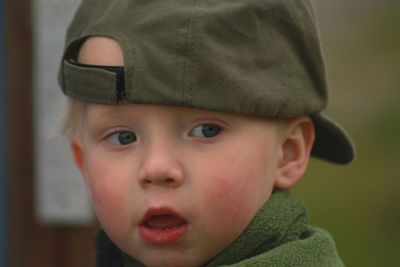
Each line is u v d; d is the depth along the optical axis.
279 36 2.92
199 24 2.73
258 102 2.78
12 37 4.95
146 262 2.84
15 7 4.96
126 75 2.73
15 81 4.98
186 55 2.71
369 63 13.16
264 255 2.81
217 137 2.78
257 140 2.82
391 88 12.52
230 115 2.78
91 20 2.92
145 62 2.72
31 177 5.02
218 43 2.76
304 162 3.05
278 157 2.95
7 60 4.96
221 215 2.77
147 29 2.76
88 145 2.94
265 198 2.91
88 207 4.97
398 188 10.55
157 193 2.74
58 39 4.88
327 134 3.33
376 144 11.55
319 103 3.04
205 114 2.75
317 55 3.03
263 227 2.87
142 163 2.77
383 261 9.32
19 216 5.02
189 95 2.70
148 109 2.76
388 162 11.17
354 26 14.05
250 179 2.80
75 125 3.12
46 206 4.98
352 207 10.27
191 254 2.79
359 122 11.94
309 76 3.02
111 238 2.89
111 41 2.80
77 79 2.89
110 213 2.84
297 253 2.86
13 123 4.98
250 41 2.83
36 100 4.94
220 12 2.77
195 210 2.74
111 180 2.83
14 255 5.02
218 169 2.75
